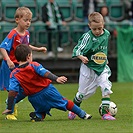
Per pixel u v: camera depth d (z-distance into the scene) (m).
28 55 19.08
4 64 21.23
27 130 17.05
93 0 42.06
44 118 20.28
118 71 41.25
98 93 32.25
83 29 41.59
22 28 21.08
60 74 41.03
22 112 23.11
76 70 41.34
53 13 40.47
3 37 39.31
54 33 40.72
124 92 33.41
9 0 42.84
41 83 19.11
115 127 17.83
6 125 18.34
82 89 20.78
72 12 43.94
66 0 44.44
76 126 18.08
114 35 41.31
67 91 34.25
